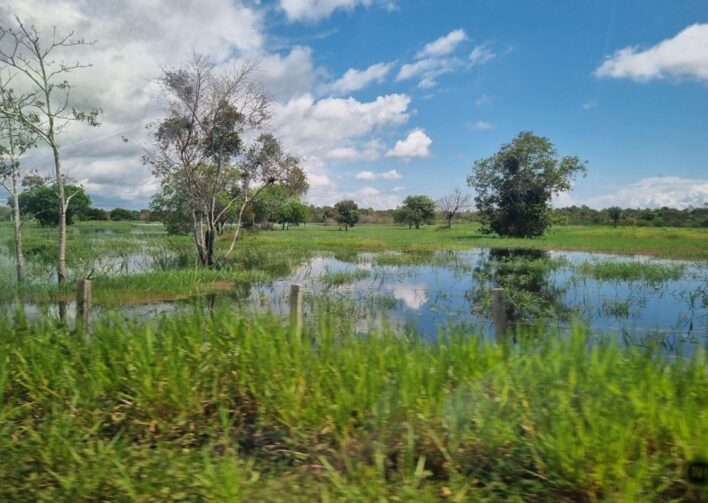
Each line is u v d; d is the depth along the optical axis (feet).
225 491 8.68
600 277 45.96
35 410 12.62
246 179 54.08
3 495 9.25
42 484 9.61
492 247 84.69
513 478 9.29
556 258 63.62
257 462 10.47
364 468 9.45
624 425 9.20
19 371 13.53
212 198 51.75
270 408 11.98
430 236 128.16
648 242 91.86
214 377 13.21
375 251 78.95
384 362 12.94
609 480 8.44
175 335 14.98
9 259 40.22
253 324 15.76
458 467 9.48
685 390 10.59
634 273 47.11
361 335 19.56
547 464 9.18
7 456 10.29
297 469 10.02
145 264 56.08
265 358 13.25
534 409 10.16
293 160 53.88
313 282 44.73
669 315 29.55
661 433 9.29
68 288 33.78
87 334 16.11
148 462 9.98
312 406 11.37
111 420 12.20
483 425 9.89
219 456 10.46
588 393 10.19
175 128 47.34
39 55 29.73
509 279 44.65
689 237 105.09
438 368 12.24
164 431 11.71
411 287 41.16
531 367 11.45
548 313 29.91
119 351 14.25
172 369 12.78
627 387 10.34
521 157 120.06
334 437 10.88
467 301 34.83
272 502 8.71
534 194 122.52
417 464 9.61
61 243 35.47
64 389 12.95
